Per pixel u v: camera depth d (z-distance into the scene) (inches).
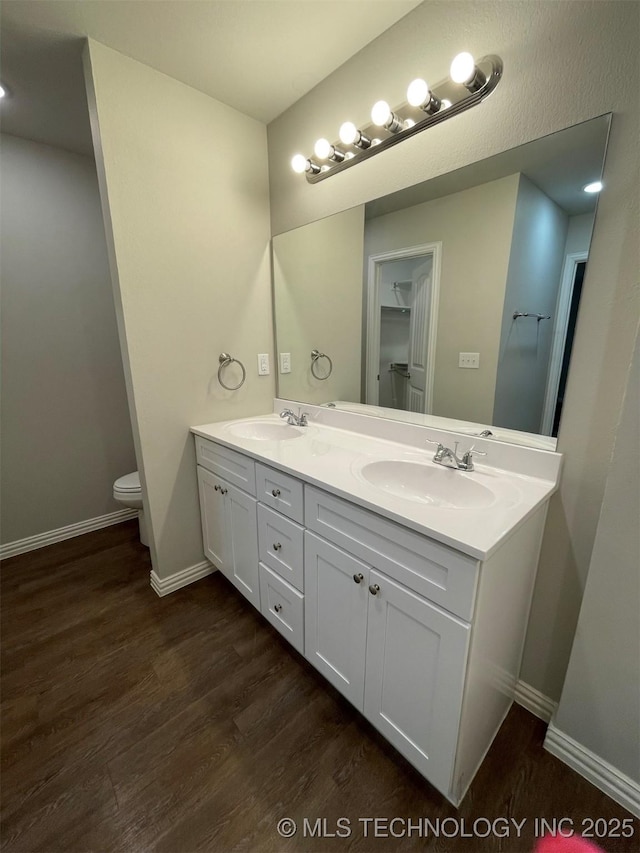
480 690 39.4
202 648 63.1
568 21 37.6
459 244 51.3
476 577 32.2
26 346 87.0
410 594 38.0
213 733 49.4
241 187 73.9
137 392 67.0
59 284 89.6
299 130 68.9
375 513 39.9
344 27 52.0
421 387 59.4
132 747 47.6
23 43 53.6
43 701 53.7
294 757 46.5
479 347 51.6
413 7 49.0
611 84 36.1
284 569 56.7
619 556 38.6
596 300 39.9
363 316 65.9
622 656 40.1
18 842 38.7
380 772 44.9
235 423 77.9
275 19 50.4
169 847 38.3
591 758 43.7
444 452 51.8
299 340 78.7
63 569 85.2
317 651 53.2
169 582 77.2
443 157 50.6
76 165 88.4
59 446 94.6
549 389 44.9
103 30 51.7
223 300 75.1
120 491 87.5
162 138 62.3
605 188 37.7
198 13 49.1
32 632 66.7
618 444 37.1
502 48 42.6
